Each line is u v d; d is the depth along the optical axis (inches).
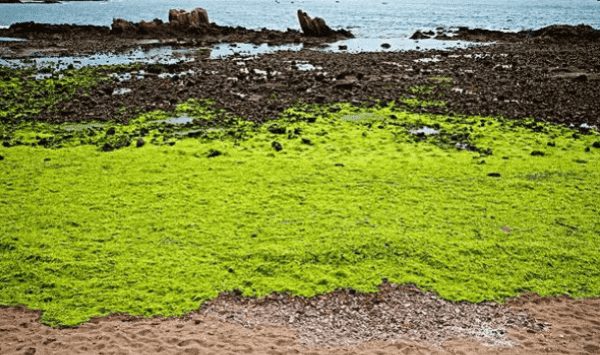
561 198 629.3
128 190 653.9
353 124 940.0
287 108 1047.0
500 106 1045.2
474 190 654.5
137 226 561.0
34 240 527.8
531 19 3619.6
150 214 589.3
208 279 471.5
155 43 2100.1
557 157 762.8
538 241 533.0
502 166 732.0
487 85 1228.5
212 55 1804.9
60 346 379.6
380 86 1229.7
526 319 426.0
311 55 1749.5
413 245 524.7
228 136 869.8
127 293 450.0
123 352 372.2
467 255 510.3
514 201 622.8
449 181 684.1
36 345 380.8
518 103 1069.1
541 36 2180.1
